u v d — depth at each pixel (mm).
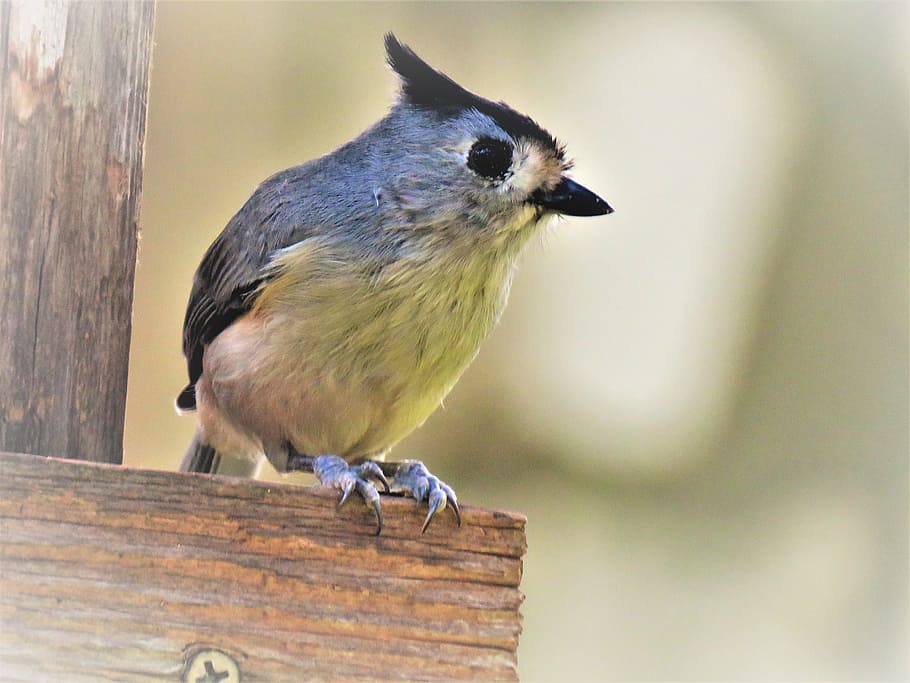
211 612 4918
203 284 7301
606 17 12078
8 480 4906
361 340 6395
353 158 6809
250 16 11523
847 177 12086
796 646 11672
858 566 11891
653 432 12211
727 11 12172
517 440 12164
